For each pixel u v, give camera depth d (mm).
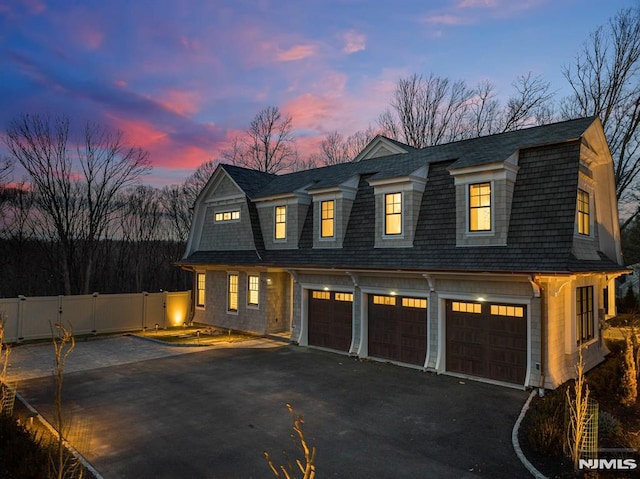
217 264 20375
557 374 11062
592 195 13914
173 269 44562
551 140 11820
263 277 19250
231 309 21125
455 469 6840
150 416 9281
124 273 42500
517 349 11328
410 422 8898
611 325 20656
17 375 12820
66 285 32656
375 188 14742
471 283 12109
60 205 32719
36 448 6719
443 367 12766
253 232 19781
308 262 16438
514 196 11969
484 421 8938
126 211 42438
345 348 15625
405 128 36719
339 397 10570
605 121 26938
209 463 7043
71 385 11711
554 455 7191
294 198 18156
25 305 18234
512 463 7047
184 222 45625
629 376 9789
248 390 11180
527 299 11062
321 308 16672
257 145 42062
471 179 12312
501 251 11500
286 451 7504
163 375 12727
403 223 13875
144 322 21688
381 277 14312
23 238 33906
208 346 17109
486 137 14914
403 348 13844
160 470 6789
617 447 7586
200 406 9930
